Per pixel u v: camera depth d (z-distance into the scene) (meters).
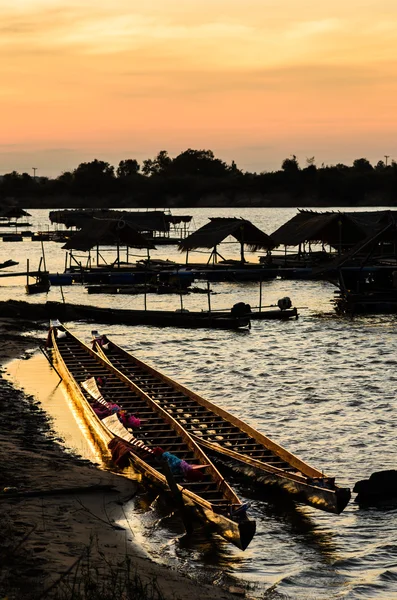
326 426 41.25
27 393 47.53
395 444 38.00
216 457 34.00
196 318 76.94
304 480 29.45
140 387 45.69
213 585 23.38
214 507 26.11
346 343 68.56
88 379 46.81
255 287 111.06
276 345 67.62
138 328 76.88
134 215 165.00
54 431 39.19
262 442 34.34
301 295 103.19
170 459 30.30
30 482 30.38
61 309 81.25
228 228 118.12
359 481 30.45
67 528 26.16
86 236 115.81
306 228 120.06
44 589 20.53
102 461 34.50
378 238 92.81
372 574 24.91
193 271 114.56
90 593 20.45
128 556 24.48
